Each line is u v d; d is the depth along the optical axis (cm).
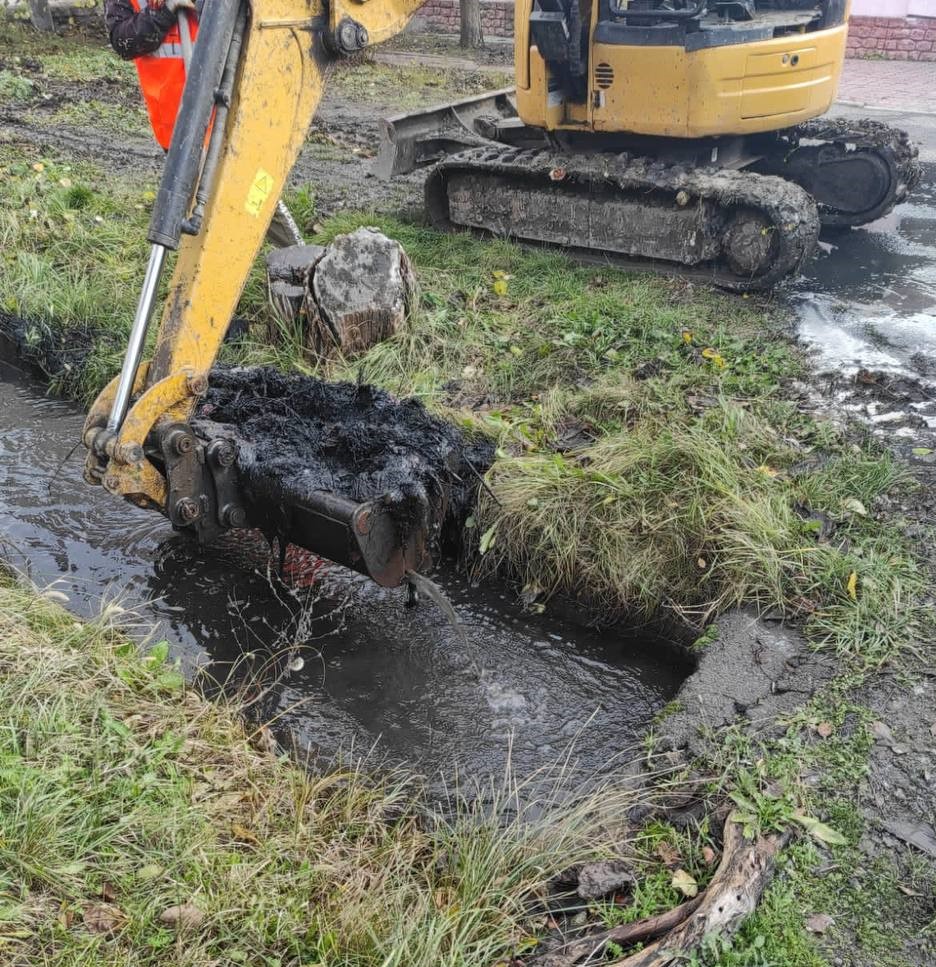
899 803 315
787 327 652
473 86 1422
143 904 272
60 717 321
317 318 586
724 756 333
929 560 423
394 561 384
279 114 388
